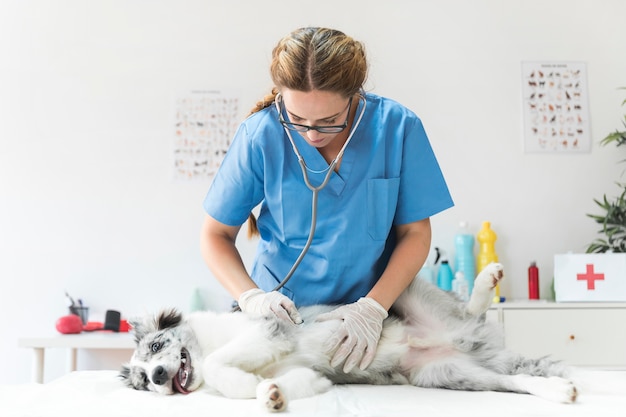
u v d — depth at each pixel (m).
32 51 3.44
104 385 1.51
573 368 1.46
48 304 3.33
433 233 3.39
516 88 3.45
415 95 3.43
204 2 3.46
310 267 1.70
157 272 3.35
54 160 3.40
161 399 1.33
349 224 1.65
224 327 1.59
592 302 2.96
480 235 3.31
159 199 3.39
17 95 3.42
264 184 1.70
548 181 3.42
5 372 3.31
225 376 1.36
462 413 1.12
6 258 3.35
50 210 3.38
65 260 3.36
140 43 3.45
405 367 1.58
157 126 3.42
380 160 1.66
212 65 3.44
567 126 3.44
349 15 3.44
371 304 1.53
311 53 1.41
